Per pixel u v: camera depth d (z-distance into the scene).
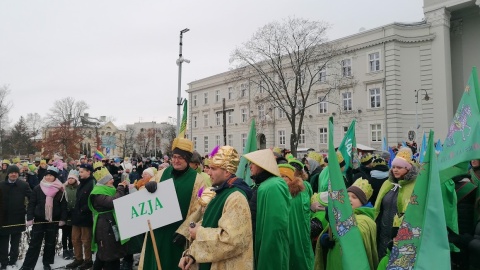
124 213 3.52
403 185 3.74
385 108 30.25
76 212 6.71
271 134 40.12
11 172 6.55
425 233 2.45
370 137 31.17
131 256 6.80
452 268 3.75
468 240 3.56
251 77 34.22
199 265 2.95
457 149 3.35
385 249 3.82
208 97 50.38
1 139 53.56
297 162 5.38
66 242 7.64
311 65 32.84
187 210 3.71
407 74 30.50
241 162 5.51
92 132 66.44
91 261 6.73
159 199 3.55
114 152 81.56
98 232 5.63
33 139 64.00
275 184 3.26
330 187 3.09
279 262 3.07
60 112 55.12
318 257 4.04
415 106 30.33
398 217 3.41
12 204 6.53
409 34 30.64
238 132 44.75
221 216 2.87
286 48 28.08
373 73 31.09
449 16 31.16
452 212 3.43
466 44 31.78
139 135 78.62
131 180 12.87
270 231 3.10
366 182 3.89
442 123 29.58
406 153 3.80
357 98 32.19
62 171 12.74
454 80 32.25
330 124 3.15
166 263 3.55
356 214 3.73
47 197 6.65
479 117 3.33
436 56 30.20
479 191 3.79
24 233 8.53
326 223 4.48
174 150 3.82
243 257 2.79
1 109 46.56
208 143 50.09
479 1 28.67
